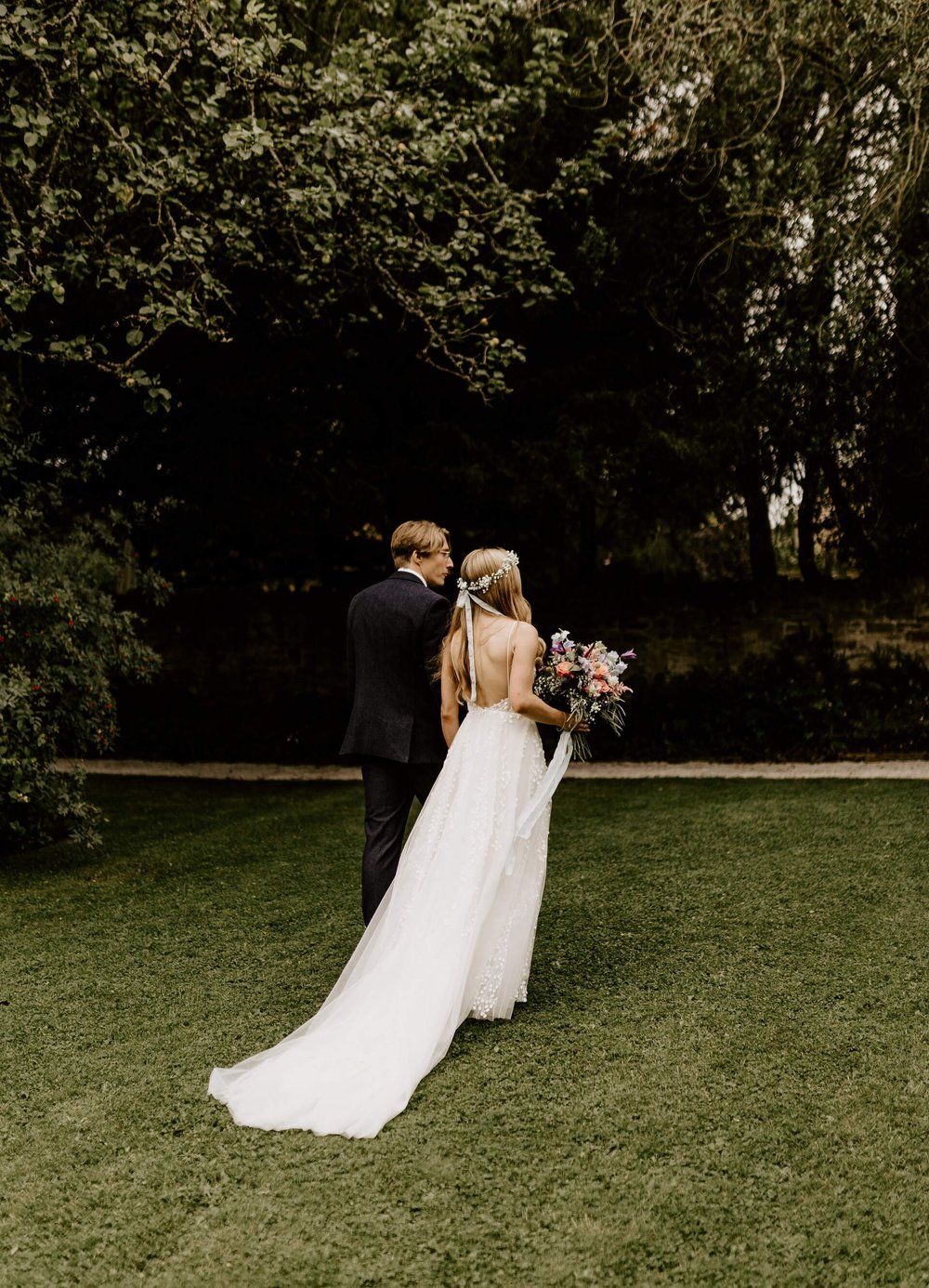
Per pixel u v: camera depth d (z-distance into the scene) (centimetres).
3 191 566
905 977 370
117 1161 262
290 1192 246
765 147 825
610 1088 294
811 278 893
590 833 630
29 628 612
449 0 704
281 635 1205
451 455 958
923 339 904
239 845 633
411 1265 219
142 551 1123
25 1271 220
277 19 709
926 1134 264
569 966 396
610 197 930
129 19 580
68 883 549
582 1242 225
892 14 707
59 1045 335
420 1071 300
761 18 745
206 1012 361
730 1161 254
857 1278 210
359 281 749
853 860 534
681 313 959
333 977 394
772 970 382
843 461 1005
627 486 983
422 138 671
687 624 1109
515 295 927
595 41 809
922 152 744
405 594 396
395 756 392
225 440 984
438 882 340
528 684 350
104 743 664
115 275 577
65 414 985
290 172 621
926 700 994
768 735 979
